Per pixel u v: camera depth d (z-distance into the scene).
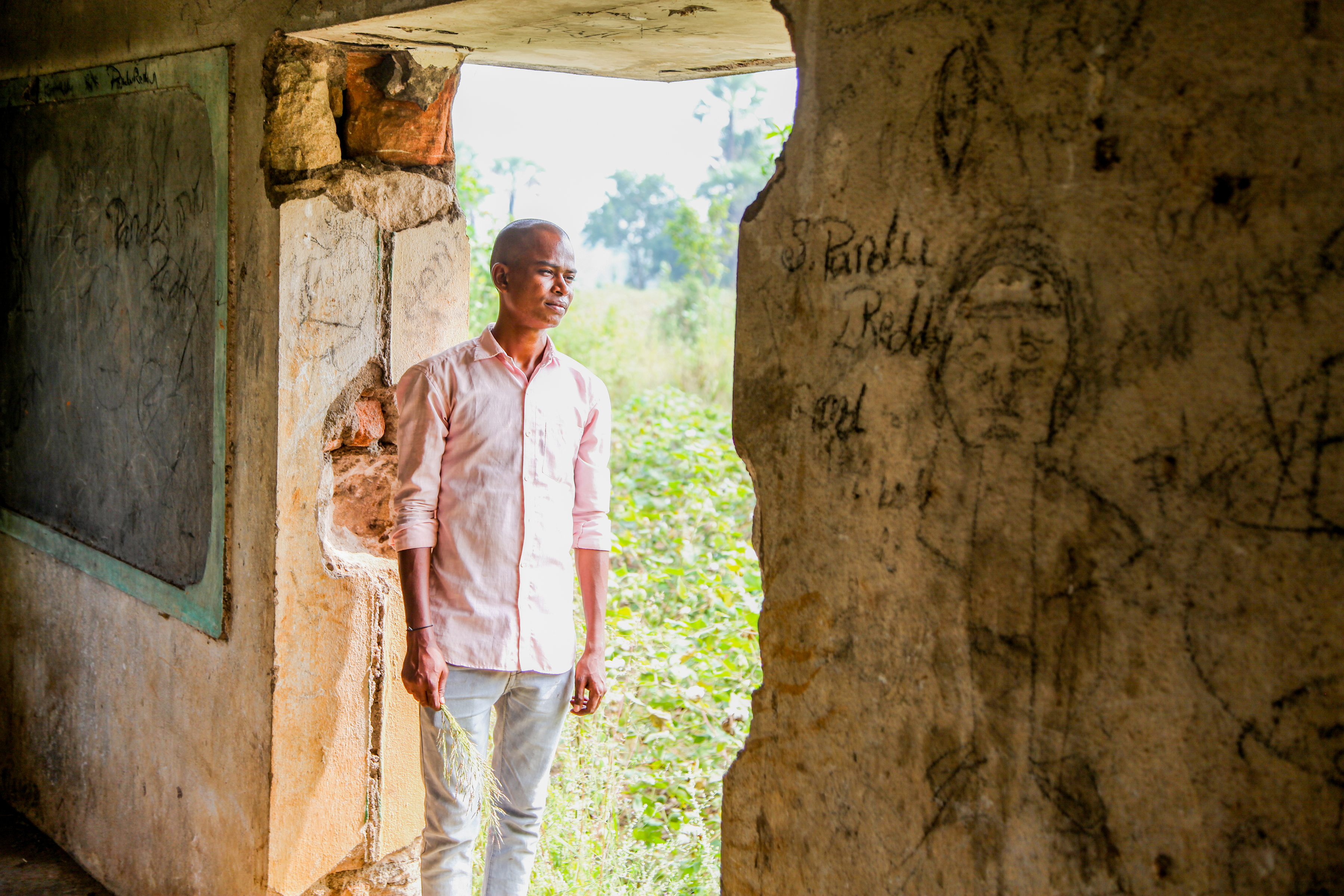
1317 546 1.36
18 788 4.54
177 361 3.38
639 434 8.38
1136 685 1.53
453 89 3.22
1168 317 1.48
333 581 3.11
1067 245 1.58
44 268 4.12
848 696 1.90
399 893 3.38
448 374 2.88
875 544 1.84
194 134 3.23
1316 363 1.36
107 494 3.81
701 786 3.84
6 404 4.47
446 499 2.91
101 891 3.93
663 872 3.35
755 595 4.96
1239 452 1.42
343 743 3.18
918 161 1.76
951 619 1.74
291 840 3.10
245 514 3.11
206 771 3.34
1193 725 1.47
